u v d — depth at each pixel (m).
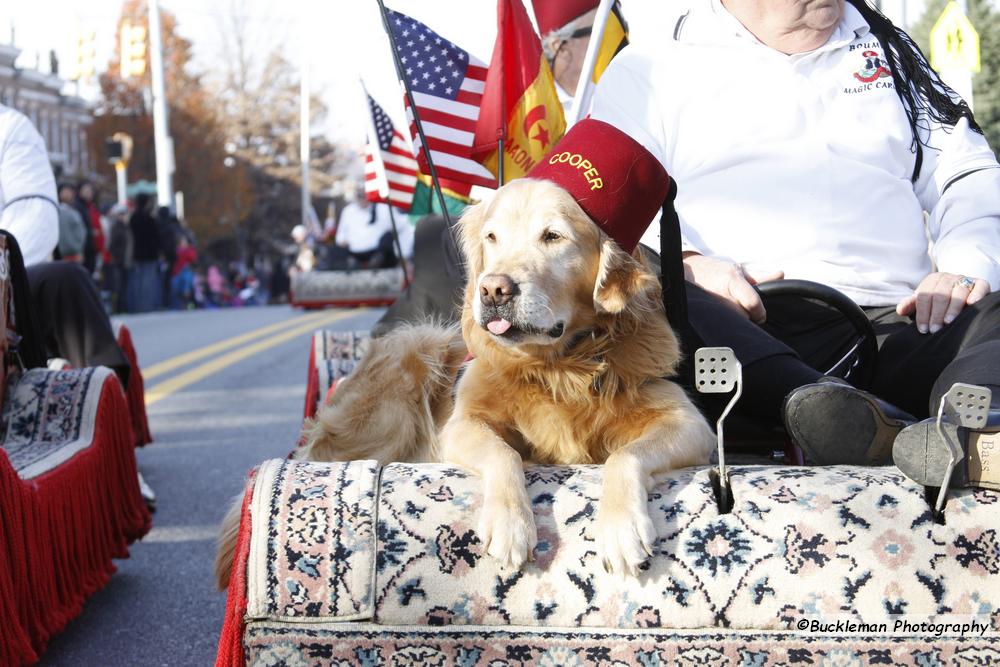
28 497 3.10
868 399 2.23
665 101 3.37
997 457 1.95
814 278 3.18
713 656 1.96
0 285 3.80
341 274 18.66
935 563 1.96
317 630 1.99
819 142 3.25
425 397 3.41
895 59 3.37
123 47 24.86
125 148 31.20
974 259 3.02
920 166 3.40
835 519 1.98
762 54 3.31
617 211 2.55
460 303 4.05
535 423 2.62
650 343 2.57
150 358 11.54
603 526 2.00
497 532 1.98
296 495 2.04
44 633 3.13
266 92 58.56
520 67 3.93
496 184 4.22
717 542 1.98
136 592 4.00
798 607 1.95
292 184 61.25
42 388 3.88
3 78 48.31
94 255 16.34
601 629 1.98
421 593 1.99
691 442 2.40
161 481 5.78
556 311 2.51
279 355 11.52
